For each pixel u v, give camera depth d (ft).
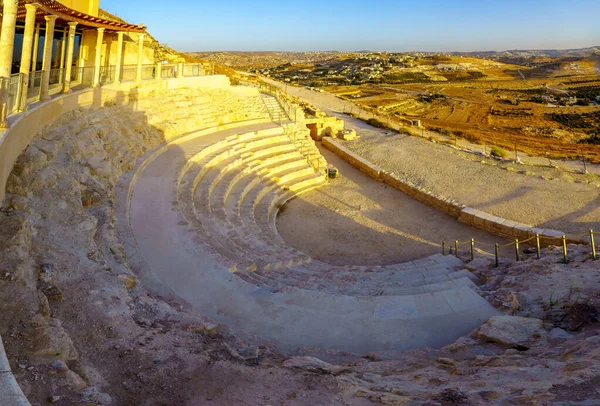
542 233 66.44
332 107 195.11
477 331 29.86
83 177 42.37
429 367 24.32
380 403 18.01
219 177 71.61
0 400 12.78
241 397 18.92
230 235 53.52
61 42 78.28
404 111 277.85
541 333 27.89
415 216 81.20
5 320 19.27
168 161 65.87
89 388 17.17
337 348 29.71
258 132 99.60
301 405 18.20
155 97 90.58
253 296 35.22
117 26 71.82
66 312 23.32
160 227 44.24
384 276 48.60
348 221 78.38
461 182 94.12
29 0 39.63
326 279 45.42
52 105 47.19
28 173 33.78
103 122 58.49
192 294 34.53
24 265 23.53
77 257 29.12
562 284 36.96
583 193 84.23
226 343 25.29
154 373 20.07
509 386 18.74
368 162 108.88
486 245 67.92
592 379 17.56
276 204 82.02
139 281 31.68
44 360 17.79
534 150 152.76
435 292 37.37
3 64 34.78
